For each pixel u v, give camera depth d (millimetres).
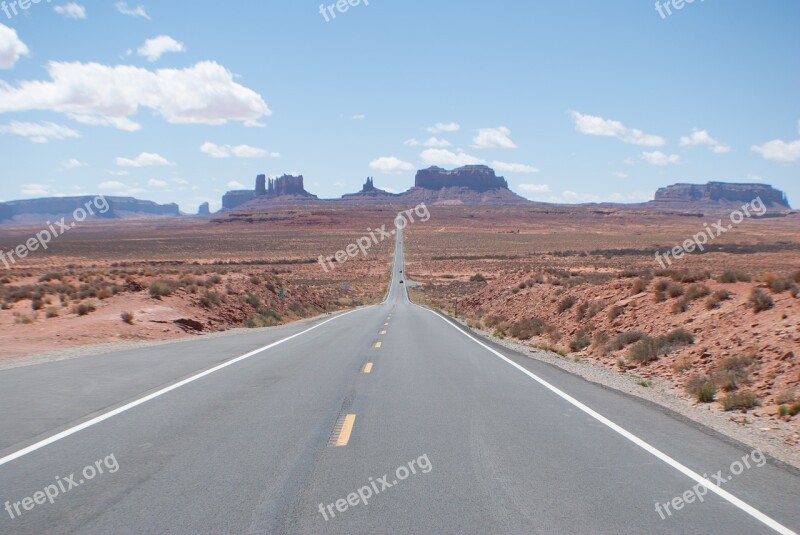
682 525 5223
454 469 6664
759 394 10867
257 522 5164
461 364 15266
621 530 5086
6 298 30766
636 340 17344
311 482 6195
